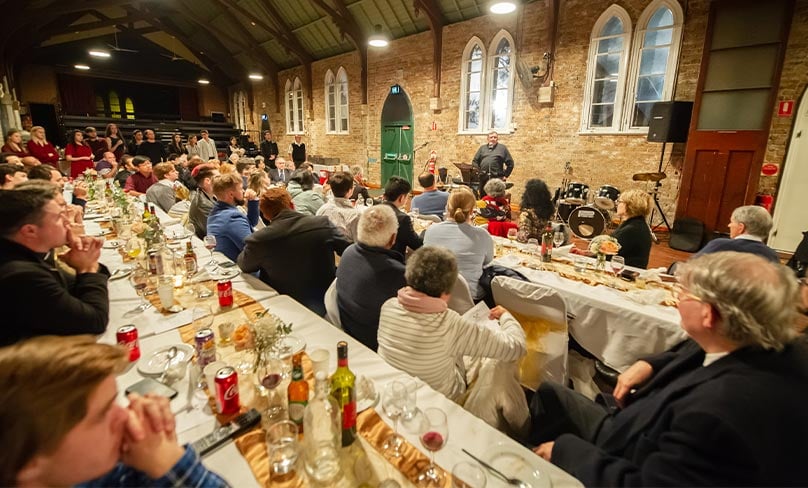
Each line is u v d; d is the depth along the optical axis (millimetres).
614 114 5957
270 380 1046
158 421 644
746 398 725
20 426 497
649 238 2607
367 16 8625
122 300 1710
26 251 1246
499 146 6430
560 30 6207
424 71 8352
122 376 1168
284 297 1777
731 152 4773
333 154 11375
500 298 1850
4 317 1165
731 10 4539
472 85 7711
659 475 737
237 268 2158
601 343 1918
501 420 1462
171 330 1456
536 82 6629
